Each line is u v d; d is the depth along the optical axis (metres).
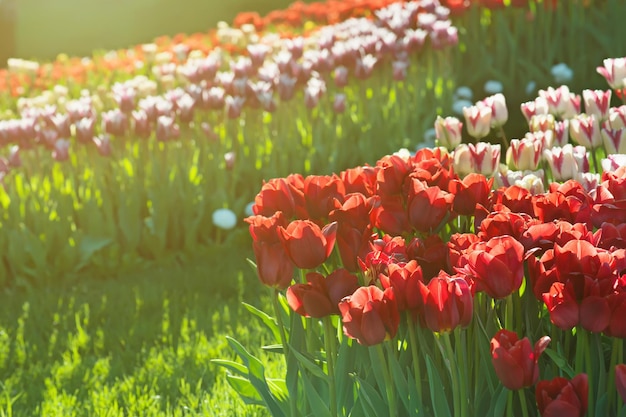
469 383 2.22
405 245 2.35
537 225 2.16
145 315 5.41
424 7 9.38
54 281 6.38
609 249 2.16
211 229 6.86
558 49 9.06
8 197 6.57
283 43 9.54
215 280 5.89
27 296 6.14
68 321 5.43
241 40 10.76
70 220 6.59
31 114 6.69
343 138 7.39
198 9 24.28
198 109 7.11
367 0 11.12
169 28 24.14
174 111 6.83
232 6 23.84
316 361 2.45
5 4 20.88
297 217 2.68
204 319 5.15
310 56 7.70
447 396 2.29
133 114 6.49
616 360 2.12
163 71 9.02
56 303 5.83
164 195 6.57
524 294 2.34
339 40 9.16
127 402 4.00
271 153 7.11
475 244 2.08
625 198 2.45
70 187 6.67
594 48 9.07
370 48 8.06
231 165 6.73
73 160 7.02
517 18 9.32
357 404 2.34
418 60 9.02
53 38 23.95
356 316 1.96
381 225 2.45
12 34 21.12
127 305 5.62
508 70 9.15
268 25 12.51
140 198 6.80
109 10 24.80
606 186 2.47
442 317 1.92
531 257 2.10
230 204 6.89
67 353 4.87
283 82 6.86
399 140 7.75
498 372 1.89
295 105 7.31
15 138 6.41
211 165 6.88
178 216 6.70
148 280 6.14
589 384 2.07
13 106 10.44
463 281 1.93
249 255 6.43
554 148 3.05
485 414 2.21
